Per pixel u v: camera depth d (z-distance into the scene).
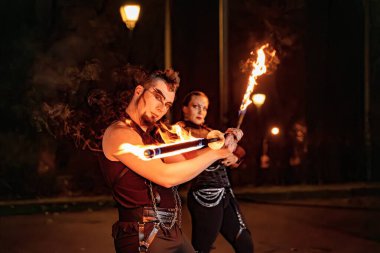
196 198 4.93
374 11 15.60
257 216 10.20
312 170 14.84
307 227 9.10
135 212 3.17
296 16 15.30
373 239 8.16
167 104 3.26
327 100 15.46
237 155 5.03
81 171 13.15
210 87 15.11
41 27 13.88
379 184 14.66
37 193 12.71
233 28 15.00
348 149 15.30
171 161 3.50
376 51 15.65
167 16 12.83
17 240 8.27
